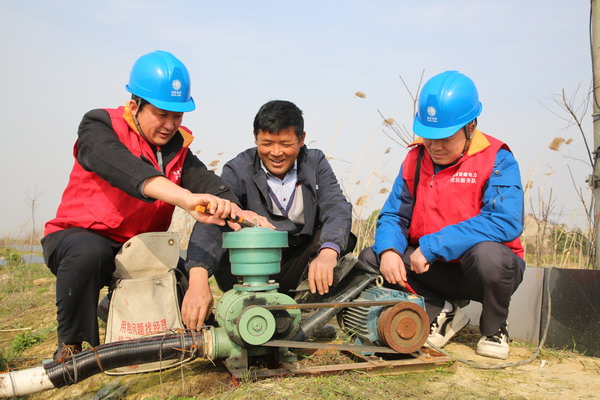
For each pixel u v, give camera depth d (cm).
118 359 263
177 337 273
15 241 1140
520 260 328
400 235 357
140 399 286
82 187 322
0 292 716
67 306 295
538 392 275
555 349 365
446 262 344
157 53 317
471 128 333
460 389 273
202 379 295
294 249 380
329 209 354
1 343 464
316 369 279
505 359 333
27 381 251
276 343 264
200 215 268
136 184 274
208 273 304
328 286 309
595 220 419
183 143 338
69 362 257
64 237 308
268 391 260
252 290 270
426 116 328
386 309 287
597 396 270
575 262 630
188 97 317
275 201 363
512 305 396
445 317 353
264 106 338
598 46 410
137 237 310
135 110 315
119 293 307
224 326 270
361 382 274
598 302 346
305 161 368
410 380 284
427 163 351
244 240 267
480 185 333
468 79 333
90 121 312
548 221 638
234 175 365
